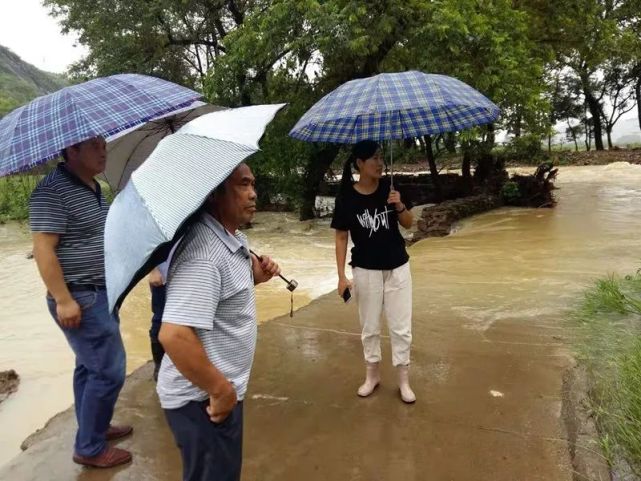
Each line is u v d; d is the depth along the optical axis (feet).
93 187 9.56
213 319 6.03
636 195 46.57
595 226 33.55
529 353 14.34
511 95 37.42
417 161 93.50
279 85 47.14
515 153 47.01
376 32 38.65
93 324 9.33
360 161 10.99
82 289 9.24
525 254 26.99
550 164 44.88
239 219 6.51
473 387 12.63
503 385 12.66
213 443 6.31
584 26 51.55
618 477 8.78
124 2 52.65
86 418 9.83
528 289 20.43
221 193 6.36
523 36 42.09
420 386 12.81
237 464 6.63
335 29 37.17
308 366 14.25
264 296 24.81
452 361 14.11
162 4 51.11
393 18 37.96
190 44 58.90
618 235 30.27
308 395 12.67
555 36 52.95
